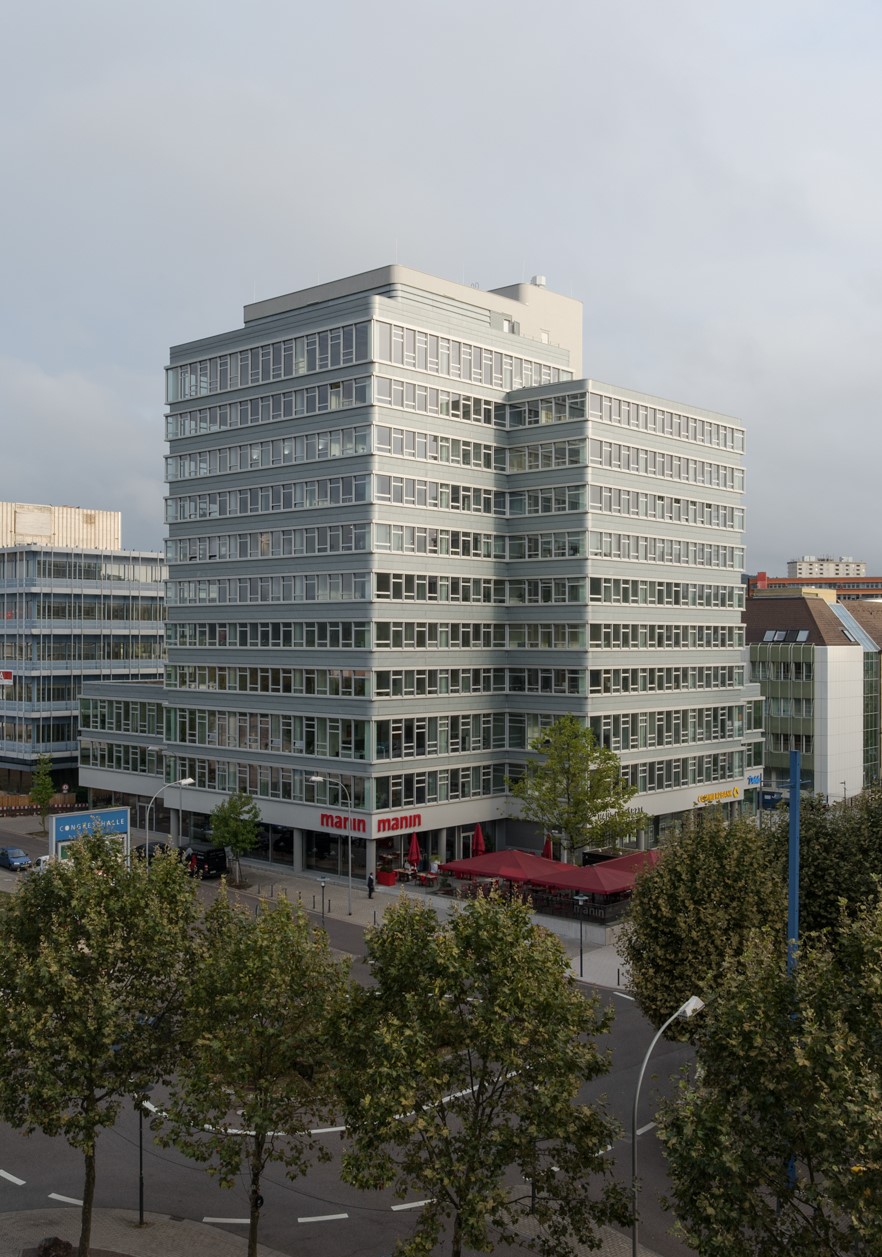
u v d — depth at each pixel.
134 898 27.83
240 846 70.56
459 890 63.88
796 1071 20.34
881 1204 17.92
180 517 83.56
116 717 91.31
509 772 79.12
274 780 76.25
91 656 108.69
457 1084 23.44
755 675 107.88
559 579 77.38
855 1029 21.50
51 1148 35.00
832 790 104.12
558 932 59.66
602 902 60.88
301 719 74.50
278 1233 29.45
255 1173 25.89
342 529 72.56
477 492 78.12
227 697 79.56
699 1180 20.47
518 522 79.56
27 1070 26.42
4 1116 26.55
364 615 70.94
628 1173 32.66
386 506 71.88
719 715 89.00
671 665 83.88
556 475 77.81
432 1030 23.50
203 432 81.81
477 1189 22.12
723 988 22.66
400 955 24.47
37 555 105.12
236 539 79.38
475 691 77.50
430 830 74.56
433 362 75.19
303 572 74.81
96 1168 33.47
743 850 36.75
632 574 80.00
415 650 73.19
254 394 78.31
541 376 83.56
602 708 77.00
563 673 76.94
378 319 71.44
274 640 76.44
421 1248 22.09
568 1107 22.89
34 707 104.44
